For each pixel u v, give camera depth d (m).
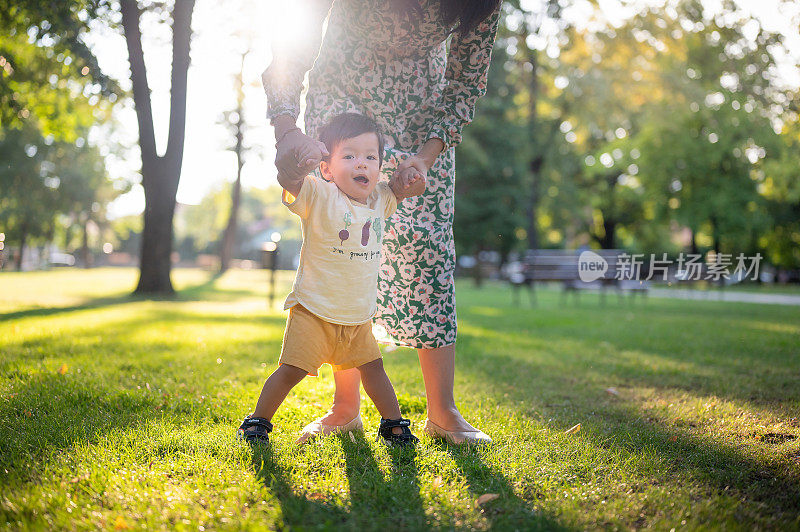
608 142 32.25
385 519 1.85
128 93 13.37
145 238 13.41
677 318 10.21
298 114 2.49
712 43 22.19
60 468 2.19
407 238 2.70
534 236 30.75
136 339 5.69
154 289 13.43
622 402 3.72
